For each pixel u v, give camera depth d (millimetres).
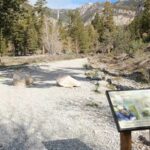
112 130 9570
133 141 8336
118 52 48125
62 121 10547
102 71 27969
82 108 12578
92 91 16969
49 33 68875
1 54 66688
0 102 13766
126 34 49719
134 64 29703
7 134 9102
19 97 15102
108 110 12242
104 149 7949
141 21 60469
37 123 10281
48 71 29812
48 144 8273
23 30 73000
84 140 8625
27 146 8109
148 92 6422
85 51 88062
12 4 27984
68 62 43094
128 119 5930
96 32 94688
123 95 6320
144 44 39406
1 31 31375
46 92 16703
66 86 18516
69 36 88062
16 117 11047
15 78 19250
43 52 71438
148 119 5977
